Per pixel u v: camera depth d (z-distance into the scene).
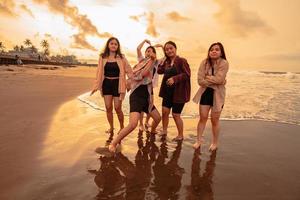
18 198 2.90
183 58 5.36
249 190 3.37
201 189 3.36
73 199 2.95
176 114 5.42
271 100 11.78
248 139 5.76
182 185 3.45
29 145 4.60
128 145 5.04
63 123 6.33
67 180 3.41
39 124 6.02
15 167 3.69
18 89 12.67
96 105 9.29
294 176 3.85
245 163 4.32
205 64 4.84
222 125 7.02
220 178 3.71
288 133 6.31
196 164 4.21
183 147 5.05
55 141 4.91
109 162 4.12
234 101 11.38
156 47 5.27
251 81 25.55
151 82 4.96
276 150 5.03
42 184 3.25
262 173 3.93
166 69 5.54
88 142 5.02
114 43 5.46
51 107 8.17
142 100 4.77
